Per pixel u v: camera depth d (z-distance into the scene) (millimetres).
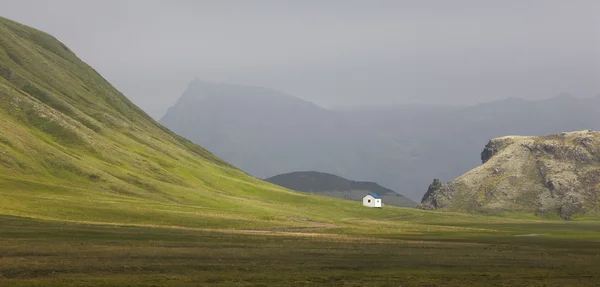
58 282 50594
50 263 60219
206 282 54438
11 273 53500
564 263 82938
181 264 65000
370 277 62500
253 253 79500
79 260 63562
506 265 78062
